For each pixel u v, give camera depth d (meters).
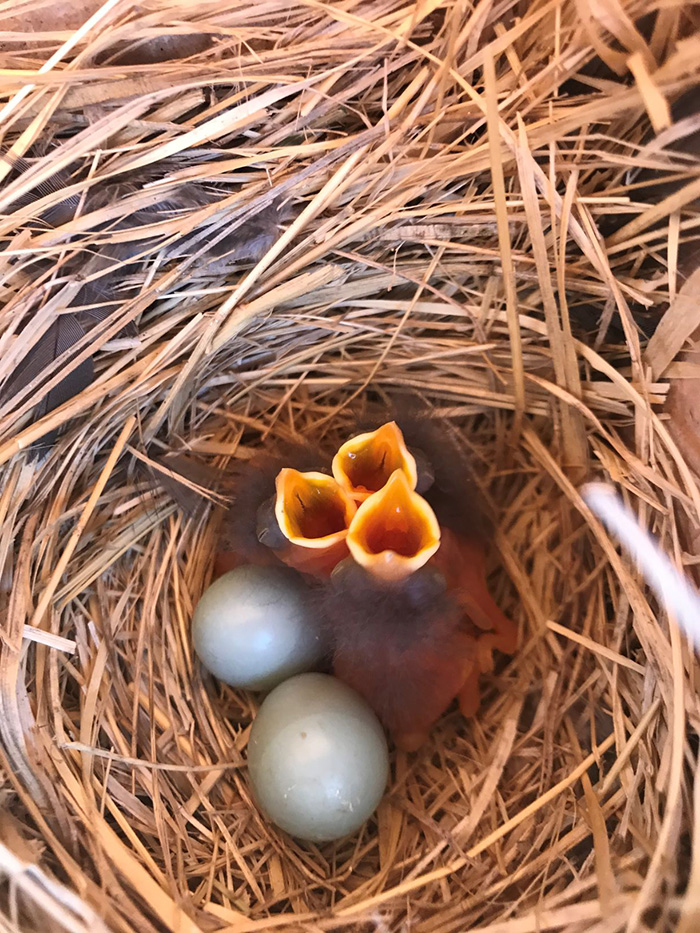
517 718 0.10
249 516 0.10
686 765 0.08
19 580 0.09
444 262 0.10
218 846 0.09
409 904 0.08
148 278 0.09
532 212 0.09
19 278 0.09
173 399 0.10
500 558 0.11
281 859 0.09
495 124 0.08
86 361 0.09
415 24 0.08
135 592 0.10
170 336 0.10
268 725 0.09
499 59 0.09
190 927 0.08
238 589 0.09
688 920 0.07
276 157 0.09
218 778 0.09
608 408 0.10
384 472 0.09
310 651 0.10
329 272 0.10
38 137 0.08
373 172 0.09
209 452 0.11
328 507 0.09
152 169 0.09
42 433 0.09
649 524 0.09
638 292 0.09
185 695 0.10
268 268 0.09
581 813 0.08
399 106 0.09
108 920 0.07
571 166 0.08
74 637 0.10
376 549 0.08
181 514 0.11
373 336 0.11
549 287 0.09
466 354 0.11
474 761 0.10
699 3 0.07
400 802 0.10
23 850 0.07
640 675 0.09
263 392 0.11
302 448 0.10
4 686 0.08
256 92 0.09
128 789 0.09
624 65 0.08
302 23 0.09
